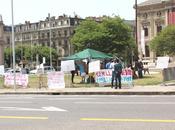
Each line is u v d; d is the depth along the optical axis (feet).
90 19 253.03
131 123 40.04
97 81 103.50
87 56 120.98
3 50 469.16
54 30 570.46
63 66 104.47
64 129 37.78
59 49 561.02
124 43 242.37
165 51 294.46
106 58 124.88
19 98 76.33
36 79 147.74
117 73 90.12
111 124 39.81
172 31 291.17
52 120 43.83
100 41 241.76
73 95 83.66
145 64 286.87
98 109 52.65
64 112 50.52
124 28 243.40
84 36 244.22
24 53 498.69
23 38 608.19
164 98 67.36
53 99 71.20
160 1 371.35
